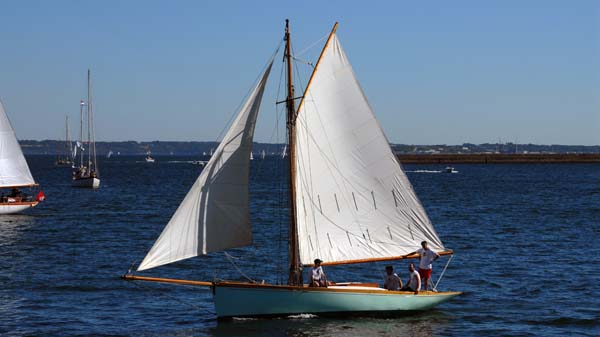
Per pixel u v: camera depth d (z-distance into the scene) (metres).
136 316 36.06
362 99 35.38
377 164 35.72
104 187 156.38
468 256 55.56
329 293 33.72
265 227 76.44
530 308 37.69
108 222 81.62
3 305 38.22
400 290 35.50
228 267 51.19
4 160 83.75
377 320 34.34
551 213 93.44
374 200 35.81
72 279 45.47
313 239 34.84
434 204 109.00
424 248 36.03
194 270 49.72
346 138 35.28
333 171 35.19
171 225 31.62
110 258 54.62
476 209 99.94
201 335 32.00
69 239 65.94
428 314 35.84
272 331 32.09
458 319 35.22
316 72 34.59
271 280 47.00
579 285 43.69
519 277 46.44
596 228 75.56
